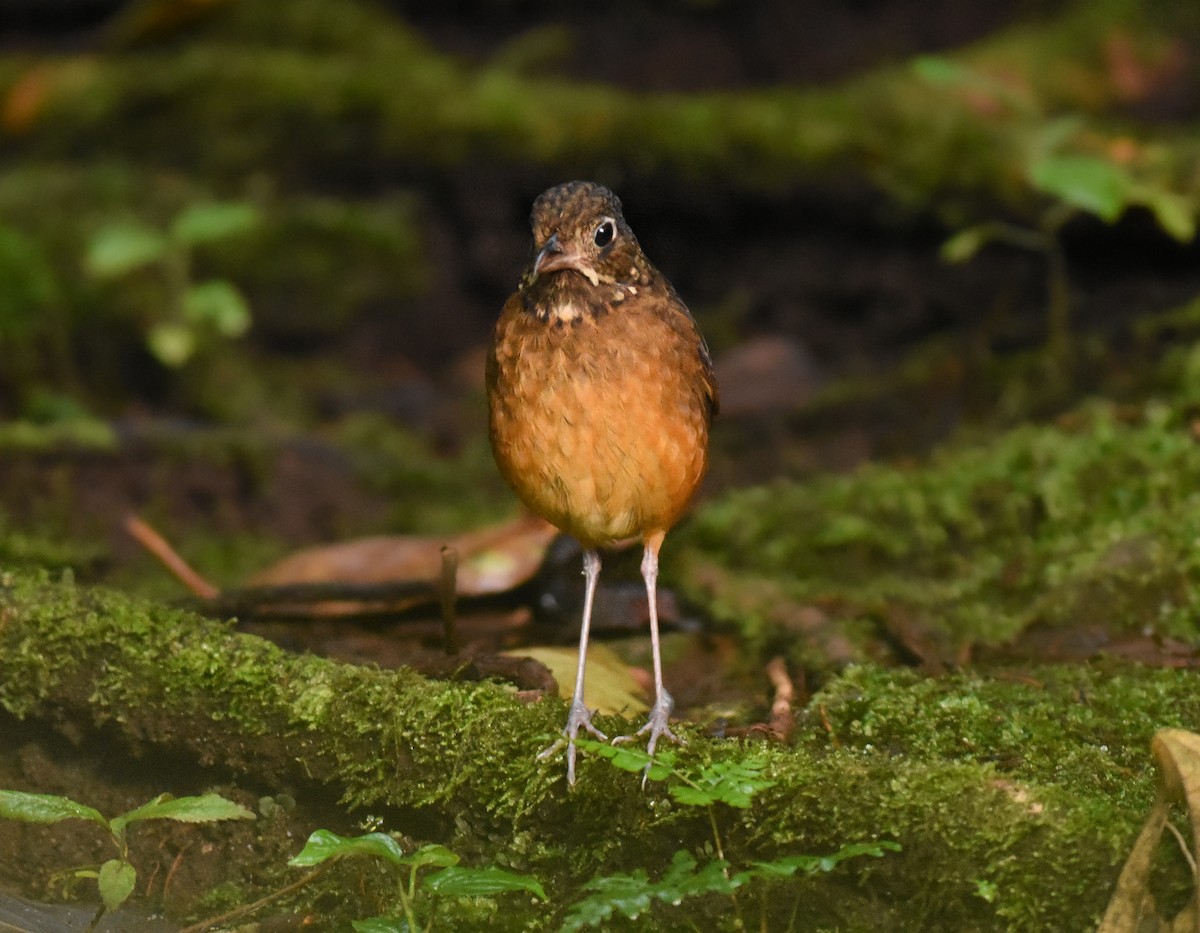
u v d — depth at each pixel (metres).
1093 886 6.23
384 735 7.27
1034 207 14.95
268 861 7.48
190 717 7.59
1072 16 16.84
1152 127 15.70
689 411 7.56
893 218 15.52
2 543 10.94
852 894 6.63
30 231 15.84
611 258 7.46
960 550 10.83
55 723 7.88
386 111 16.80
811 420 14.34
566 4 18.66
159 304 15.59
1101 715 7.74
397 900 7.16
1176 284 14.66
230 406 15.20
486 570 9.55
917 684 8.02
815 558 10.95
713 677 9.04
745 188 15.84
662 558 10.53
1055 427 11.70
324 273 16.53
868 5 18.23
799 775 6.72
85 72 17.28
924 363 14.54
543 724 7.27
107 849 7.64
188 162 16.98
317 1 18.19
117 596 8.09
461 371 16.41
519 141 16.42
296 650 8.80
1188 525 9.78
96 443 13.29
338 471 13.93
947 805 6.49
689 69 18.14
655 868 6.90
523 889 6.62
